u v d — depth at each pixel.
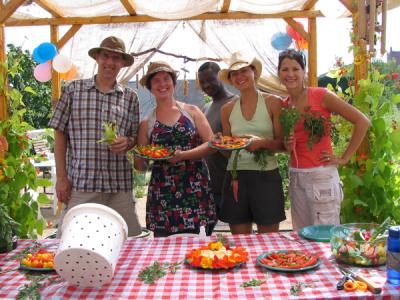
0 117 3.87
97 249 1.68
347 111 3.07
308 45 6.08
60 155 3.20
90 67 8.04
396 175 3.77
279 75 3.15
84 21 6.10
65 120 3.18
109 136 3.00
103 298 1.70
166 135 3.22
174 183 3.18
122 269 2.01
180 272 1.95
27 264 2.02
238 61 3.27
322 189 3.04
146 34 8.06
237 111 3.40
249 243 2.34
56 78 6.65
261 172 3.32
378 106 3.79
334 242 2.03
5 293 1.77
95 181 3.12
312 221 3.12
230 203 3.42
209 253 2.06
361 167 3.78
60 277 1.92
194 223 3.16
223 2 5.57
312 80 6.09
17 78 11.16
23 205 4.05
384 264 1.94
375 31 3.66
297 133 3.11
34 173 4.10
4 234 2.29
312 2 5.67
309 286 1.74
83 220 1.77
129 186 3.29
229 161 3.47
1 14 3.80
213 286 1.79
